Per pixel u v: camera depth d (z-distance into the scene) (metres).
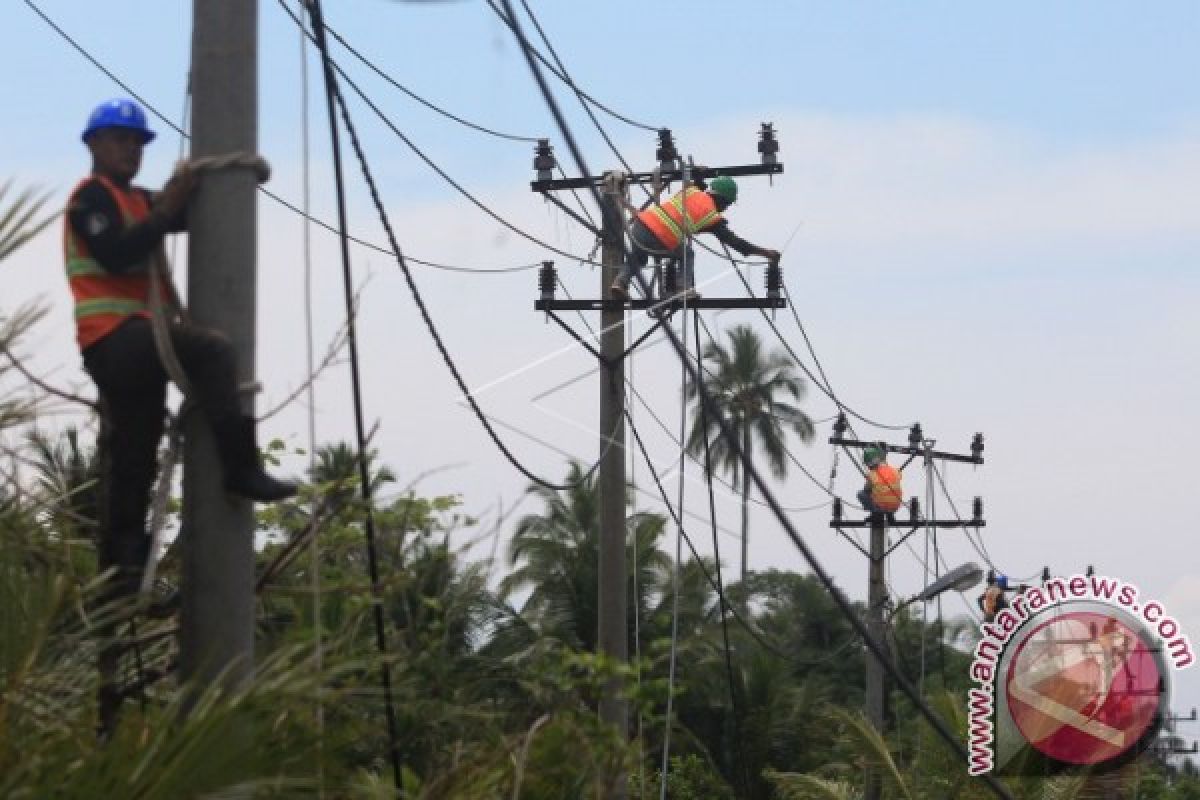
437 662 23.83
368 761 23.66
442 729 23.98
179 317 20.58
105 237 20.05
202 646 20.09
